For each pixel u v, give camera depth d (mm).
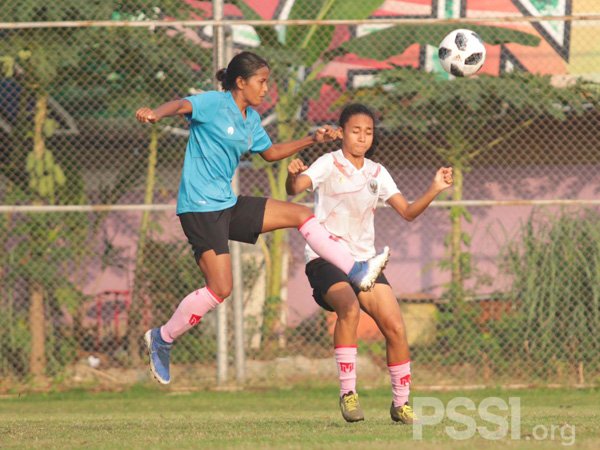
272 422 23172
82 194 43906
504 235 43406
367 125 20219
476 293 41781
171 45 41844
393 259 49438
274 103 45188
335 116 47562
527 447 15008
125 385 39781
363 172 20359
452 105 43312
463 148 44188
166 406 35094
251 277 44312
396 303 20297
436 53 47812
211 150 19094
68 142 43094
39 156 42000
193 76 41844
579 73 47844
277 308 41656
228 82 19484
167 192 44875
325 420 23891
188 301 19406
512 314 40469
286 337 41250
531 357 40094
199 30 46000
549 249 40500
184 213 19219
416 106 42250
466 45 25922
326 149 44969
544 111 44531
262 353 40656
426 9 49125
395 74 43312
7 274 40688
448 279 49125
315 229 19188
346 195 20250
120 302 47250
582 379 39406
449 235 44156
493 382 39562
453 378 40031
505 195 48719
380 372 40938
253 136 19781
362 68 48375
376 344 42312
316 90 44312
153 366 20141
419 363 40656
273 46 44500
